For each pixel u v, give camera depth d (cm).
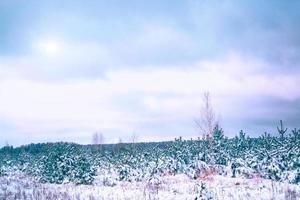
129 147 6306
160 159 5597
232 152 5672
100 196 3394
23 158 7600
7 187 4012
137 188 4078
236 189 3525
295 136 4734
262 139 5359
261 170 4625
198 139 4897
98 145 7881
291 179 3928
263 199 2917
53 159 5481
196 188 3650
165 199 3159
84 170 5138
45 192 3553
